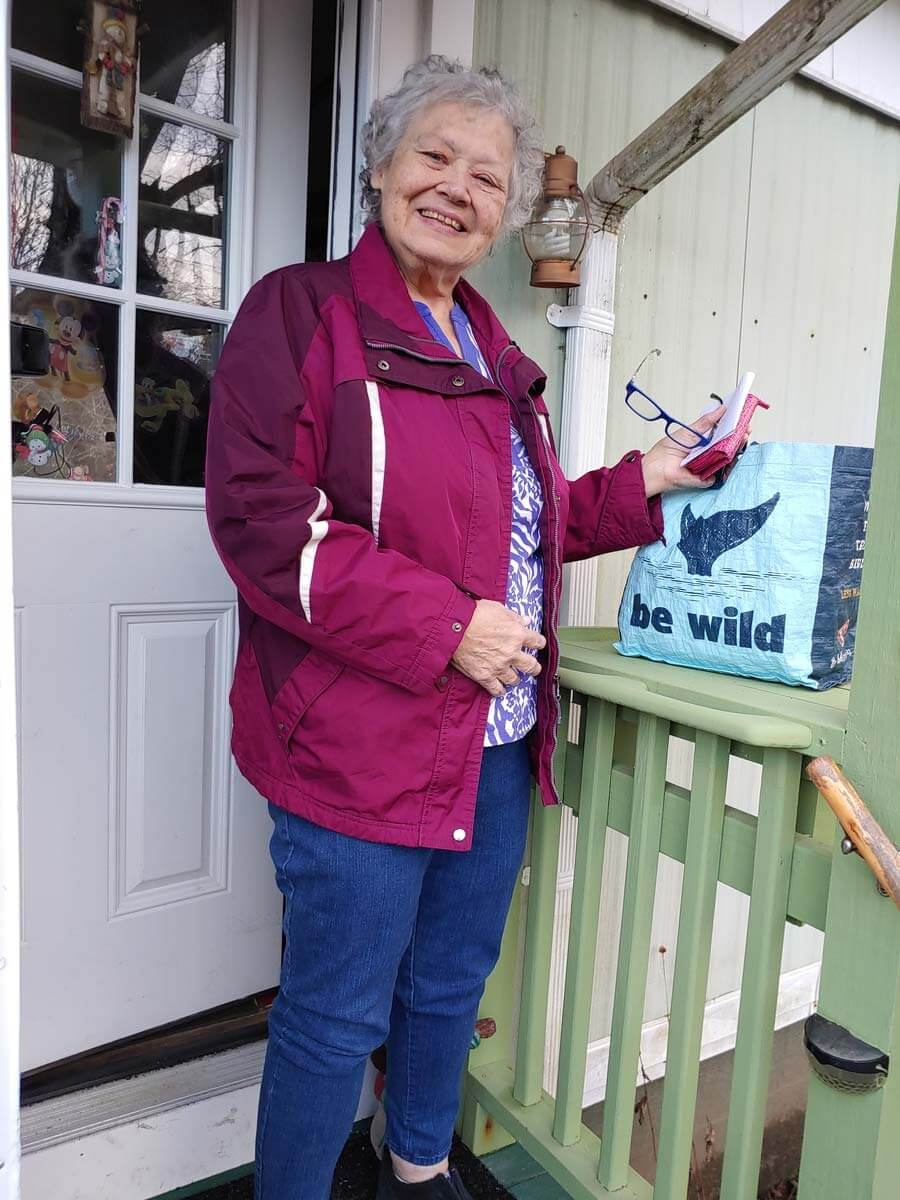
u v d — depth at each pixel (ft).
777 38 4.00
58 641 4.68
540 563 3.97
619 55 5.70
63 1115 4.59
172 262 4.97
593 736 4.46
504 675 3.41
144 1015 5.20
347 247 5.06
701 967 3.94
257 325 3.37
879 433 3.03
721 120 4.50
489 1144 5.33
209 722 5.28
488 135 3.59
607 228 5.48
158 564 4.99
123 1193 4.63
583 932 4.57
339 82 4.95
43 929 4.79
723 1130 6.70
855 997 3.23
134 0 4.56
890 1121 3.20
